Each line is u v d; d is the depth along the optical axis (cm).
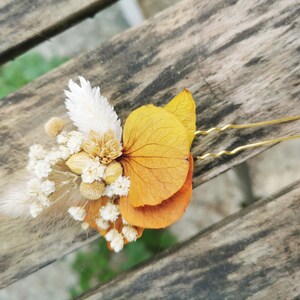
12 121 13
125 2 20
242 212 13
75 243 13
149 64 12
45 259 13
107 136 10
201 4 12
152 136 10
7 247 13
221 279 13
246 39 12
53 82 13
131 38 13
